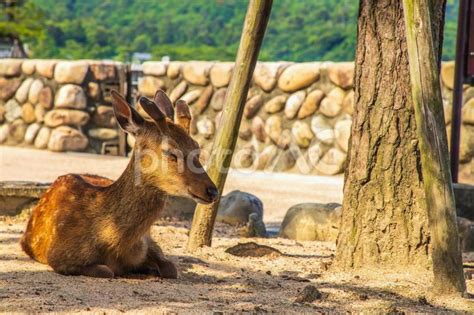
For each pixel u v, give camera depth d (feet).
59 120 77.71
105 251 28.32
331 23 180.86
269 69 69.67
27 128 80.53
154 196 27.99
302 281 29.01
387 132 30.22
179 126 28.04
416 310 25.09
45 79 79.46
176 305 24.68
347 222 31.04
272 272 30.66
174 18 220.02
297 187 61.11
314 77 67.67
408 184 30.22
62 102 77.51
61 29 218.18
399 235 30.30
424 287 27.68
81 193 29.04
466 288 27.63
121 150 77.71
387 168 30.27
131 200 27.91
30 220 31.09
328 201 55.57
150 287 27.12
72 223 28.48
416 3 26.71
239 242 37.83
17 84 81.56
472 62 50.29
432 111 26.61
